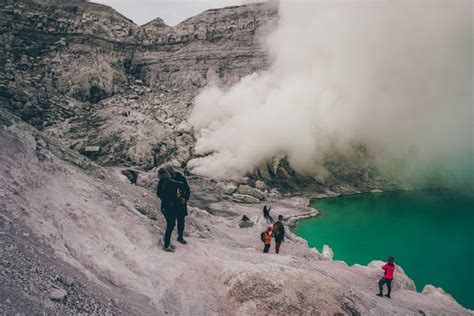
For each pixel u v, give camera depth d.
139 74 72.12
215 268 11.27
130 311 7.28
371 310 11.95
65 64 61.09
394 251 32.91
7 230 7.07
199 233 16.23
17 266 6.06
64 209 9.55
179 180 11.66
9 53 56.78
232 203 43.00
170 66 73.00
